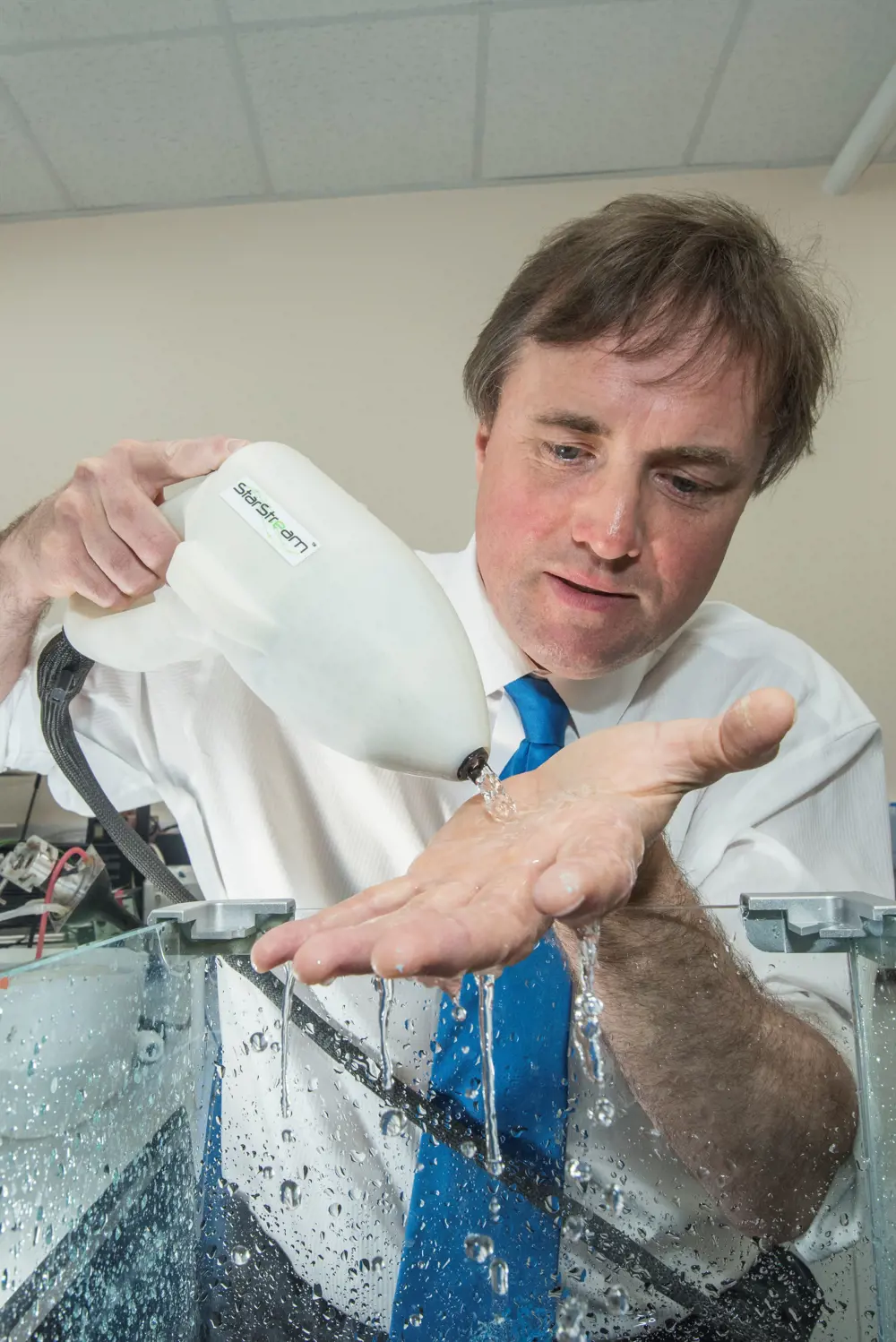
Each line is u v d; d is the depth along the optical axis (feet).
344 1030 1.65
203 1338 1.57
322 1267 1.60
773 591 8.75
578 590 2.65
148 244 9.04
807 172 8.98
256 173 8.61
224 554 2.04
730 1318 1.55
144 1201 1.48
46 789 7.52
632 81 7.58
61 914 4.02
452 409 8.91
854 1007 1.58
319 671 1.92
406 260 9.03
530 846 1.58
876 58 7.37
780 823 3.22
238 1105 1.65
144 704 3.44
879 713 8.67
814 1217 1.56
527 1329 1.55
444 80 7.48
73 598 2.60
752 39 7.14
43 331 8.94
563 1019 1.64
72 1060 1.32
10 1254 1.17
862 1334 1.53
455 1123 1.62
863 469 8.82
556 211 9.02
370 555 1.96
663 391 2.41
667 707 3.56
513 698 2.94
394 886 1.64
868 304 8.91
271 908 1.67
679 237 2.53
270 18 6.76
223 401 8.89
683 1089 1.57
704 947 1.59
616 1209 1.57
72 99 7.47
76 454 8.84
